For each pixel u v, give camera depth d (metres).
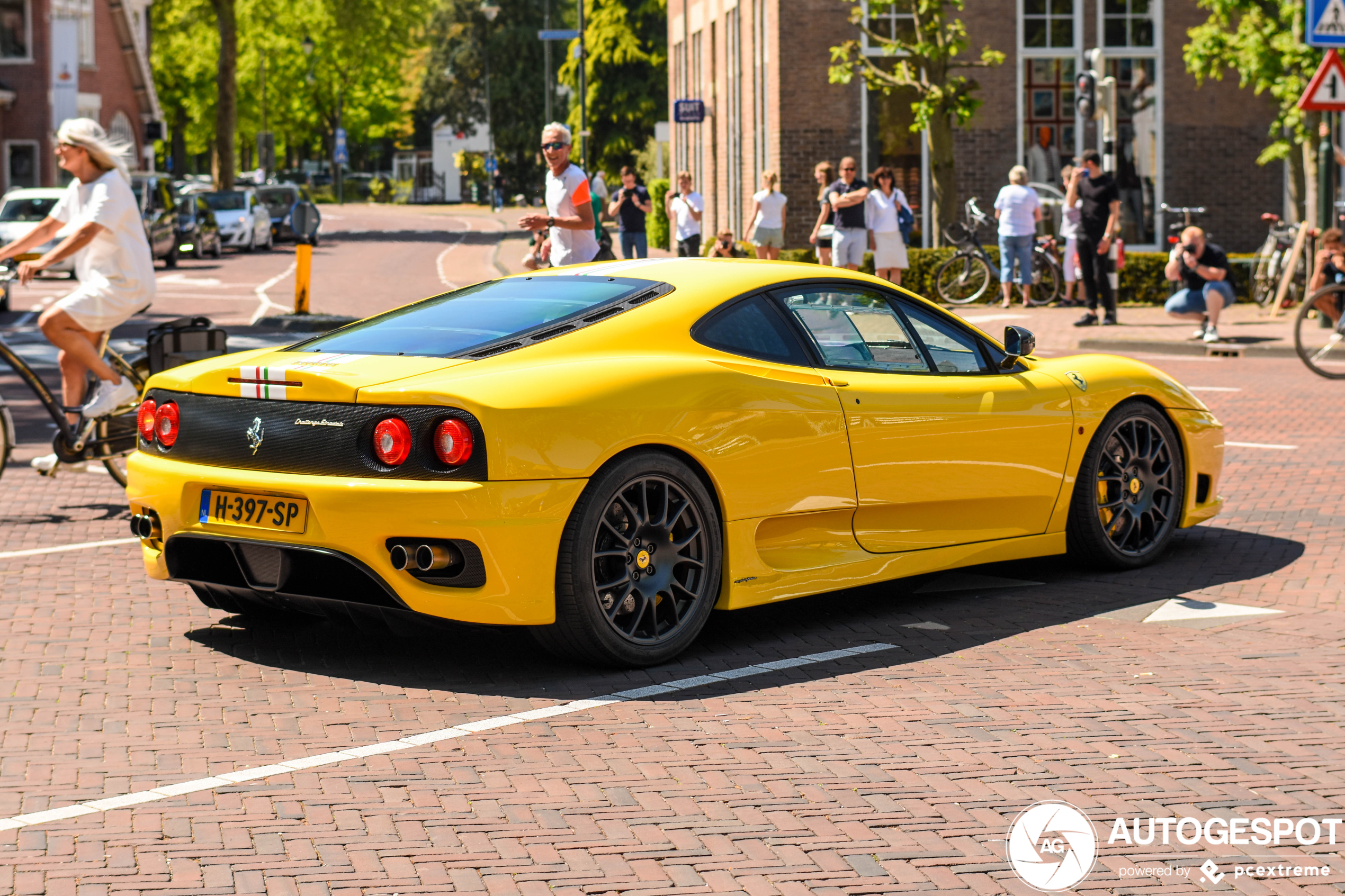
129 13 56.12
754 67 28.97
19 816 4.10
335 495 5.16
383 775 4.43
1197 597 6.59
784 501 5.80
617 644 5.41
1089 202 19.23
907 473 6.20
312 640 5.96
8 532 8.16
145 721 4.94
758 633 6.08
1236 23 26.89
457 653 5.77
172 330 8.79
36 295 26.61
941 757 4.57
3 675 5.47
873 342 6.33
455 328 5.74
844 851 3.87
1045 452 6.71
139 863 3.79
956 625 6.18
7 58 50.50
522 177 95.19
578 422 5.23
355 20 71.38
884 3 24.27
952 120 26.36
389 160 137.75
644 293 5.88
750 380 5.75
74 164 8.54
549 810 4.15
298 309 21.25
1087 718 4.92
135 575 7.15
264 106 78.38
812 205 26.88
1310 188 23.59
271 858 3.82
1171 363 15.81
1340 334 14.52
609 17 67.94
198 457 5.61
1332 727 4.81
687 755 4.60
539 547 5.17
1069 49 27.06
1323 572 7.01
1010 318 20.25
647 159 63.56
